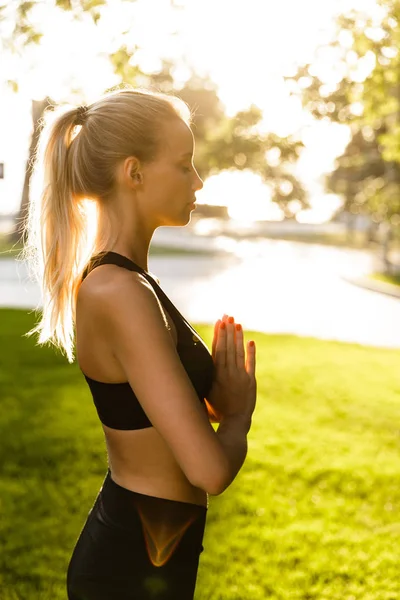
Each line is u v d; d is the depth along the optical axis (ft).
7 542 13.94
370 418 24.34
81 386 26.81
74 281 5.81
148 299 5.08
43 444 19.85
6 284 74.69
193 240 174.91
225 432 5.53
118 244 5.56
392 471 18.83
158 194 5.49
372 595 12.35
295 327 49.37
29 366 30.22
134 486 5.55
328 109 26.86
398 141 32.55
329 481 18.03
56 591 12.12
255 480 17.81
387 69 24.16
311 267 105.70
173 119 5.49
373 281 83.97
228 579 12.69
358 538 14.64
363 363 33.88
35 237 5.94
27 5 20.12
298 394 27.35
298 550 13.97
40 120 5.95
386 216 82.07
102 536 5.64
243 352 5.77
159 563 5.55
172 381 4.92
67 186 5.65
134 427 5.41
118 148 5.41
